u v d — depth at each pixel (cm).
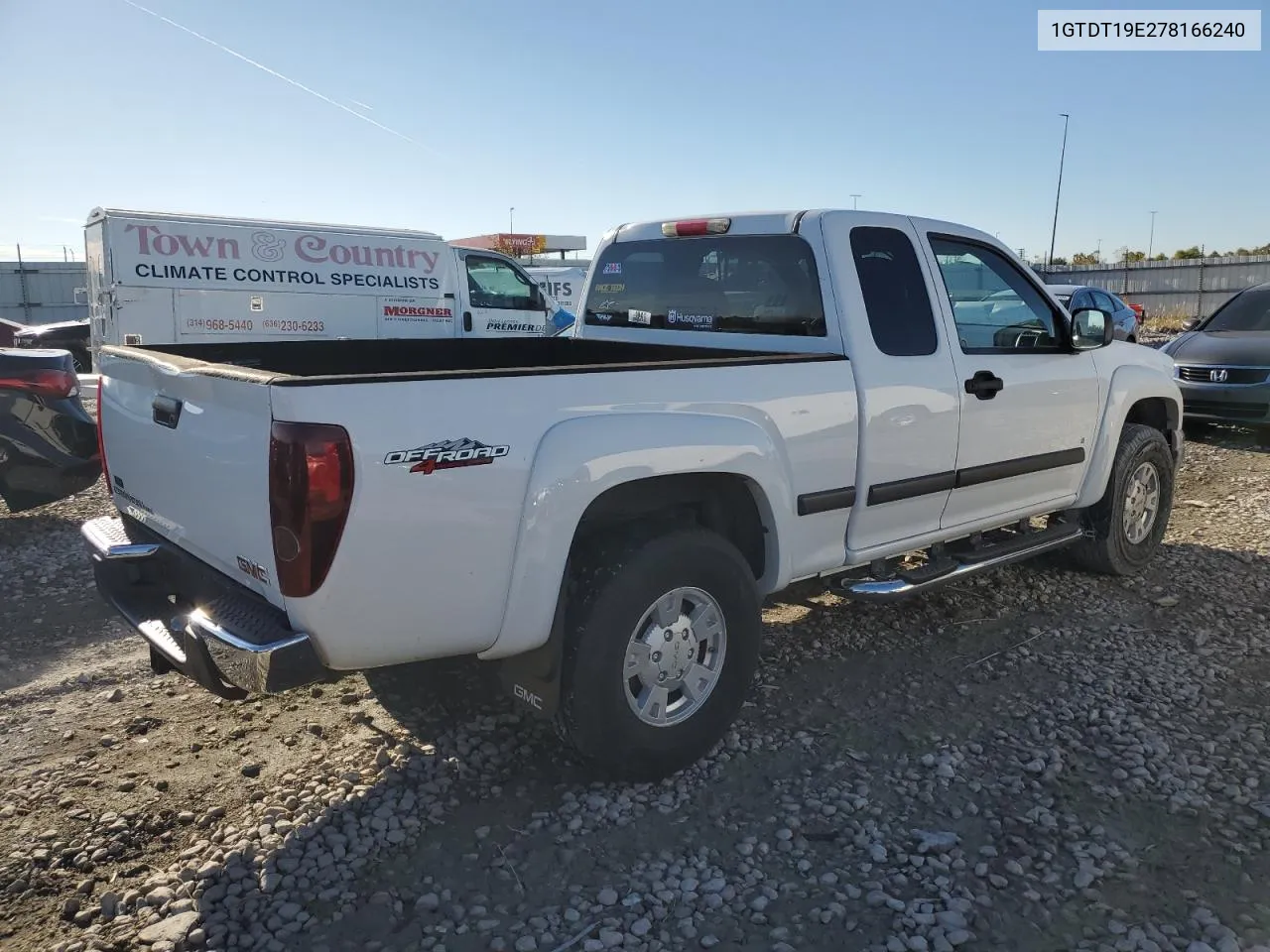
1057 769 354
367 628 281
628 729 332
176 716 395
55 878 292
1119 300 1582
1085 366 518
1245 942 267
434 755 364
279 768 354
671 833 319
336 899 284
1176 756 366
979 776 352
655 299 495
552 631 319
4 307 2922
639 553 327
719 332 460
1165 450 578
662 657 341
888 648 470
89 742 373
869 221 427
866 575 444
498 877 296
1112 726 389
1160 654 461
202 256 1249
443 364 516
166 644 313
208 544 312
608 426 316
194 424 310
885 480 413
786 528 376
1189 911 280
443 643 297
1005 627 496
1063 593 546
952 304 452
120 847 307
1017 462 479
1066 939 268
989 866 300
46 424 661
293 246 1314
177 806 329
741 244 446
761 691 423
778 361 371
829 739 381
